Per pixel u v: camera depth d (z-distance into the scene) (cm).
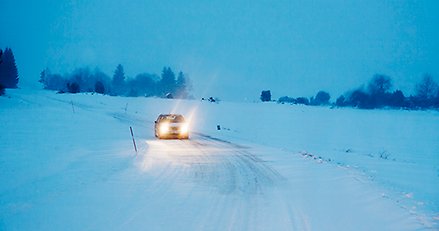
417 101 10944
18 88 11269
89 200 981
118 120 4325
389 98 10988
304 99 13050
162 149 2183
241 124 5100
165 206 958
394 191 1256
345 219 882
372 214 927
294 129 4694
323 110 8938
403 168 2077
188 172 1460
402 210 965
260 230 792
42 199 966
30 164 1362
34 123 3175
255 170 1545
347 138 3969
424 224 849
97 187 1127
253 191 1162
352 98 11456
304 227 818
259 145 2605
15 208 882
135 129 3506
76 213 868
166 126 2819
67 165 1398
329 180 1357
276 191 1167
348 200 1065
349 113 8225
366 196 1116
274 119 6062
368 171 1880
